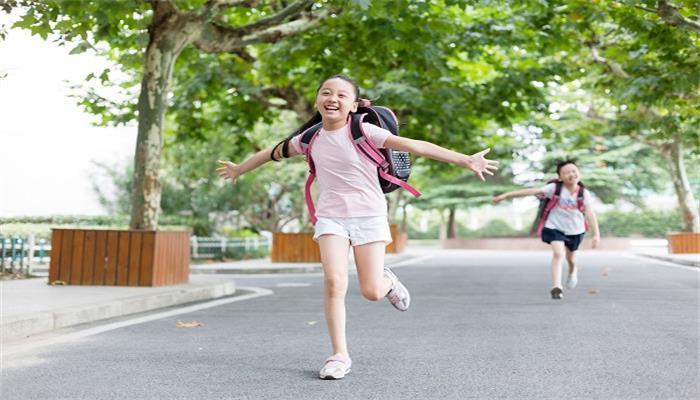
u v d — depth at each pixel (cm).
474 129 1795
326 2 1123
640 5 1095
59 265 986
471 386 383
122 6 867
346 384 390
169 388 381
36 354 496
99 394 368
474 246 4025
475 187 3925
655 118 1681
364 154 402
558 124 2417
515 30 1359
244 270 1655
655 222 4897
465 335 577
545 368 433
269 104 1764
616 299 878
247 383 393
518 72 1589
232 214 2708
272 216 2927
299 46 1338
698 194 4662
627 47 1393
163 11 1006
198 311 786
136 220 1012
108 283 972
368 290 407
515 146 3453
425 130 1714
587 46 1484
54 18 830
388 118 413
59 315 645
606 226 4950
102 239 977
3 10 743
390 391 372
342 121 408
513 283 1195
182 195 2367
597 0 1196
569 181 842
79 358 478
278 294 1029
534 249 3834
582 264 1919
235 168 450
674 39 1156
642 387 378
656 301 851
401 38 1148
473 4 1011
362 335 580
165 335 590
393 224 2855
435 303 846
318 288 1154
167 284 991
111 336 585
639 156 3662
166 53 1030
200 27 1041
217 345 535
